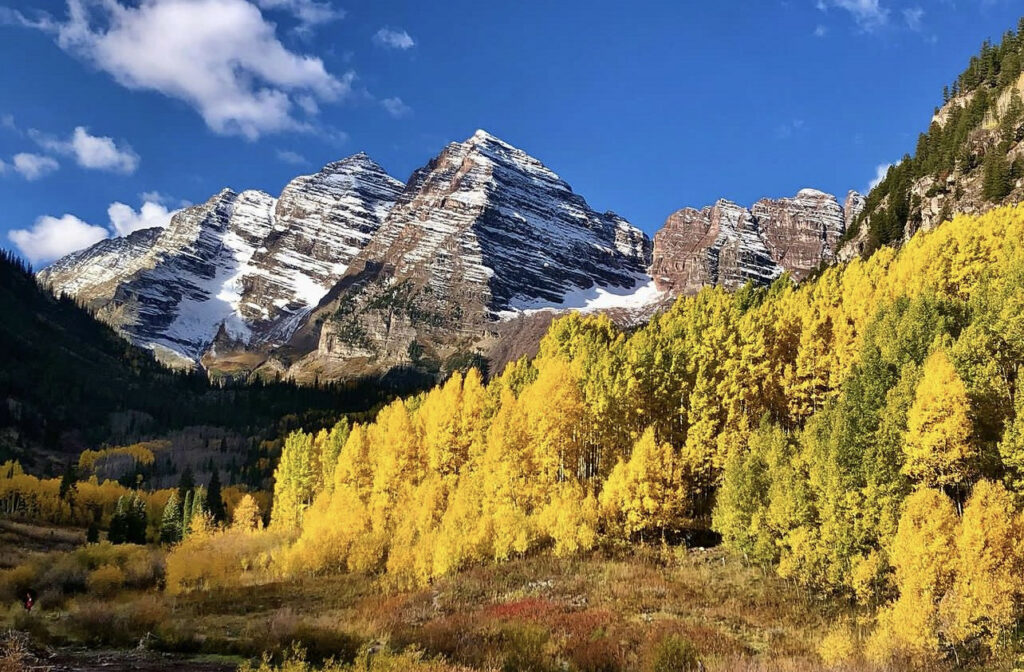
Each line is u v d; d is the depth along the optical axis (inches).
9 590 2474.2
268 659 1125.7
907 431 1520.7
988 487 1185.4
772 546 1711.4
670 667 1123.3
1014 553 1114.7
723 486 1963.6
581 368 2795.3
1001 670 1021.2
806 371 2492.6
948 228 2869.1
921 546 1173.7
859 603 1472.7
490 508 2373.3
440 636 1318.9
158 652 1264.8
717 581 1758.1
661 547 2078.0
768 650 1242.0
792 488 1669.5
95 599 2472.9
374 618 1755.7
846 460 1542.8
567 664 1193.4
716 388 2413.9
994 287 2010.3
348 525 2694.4
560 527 2078.0
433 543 2192.4
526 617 1519.4
